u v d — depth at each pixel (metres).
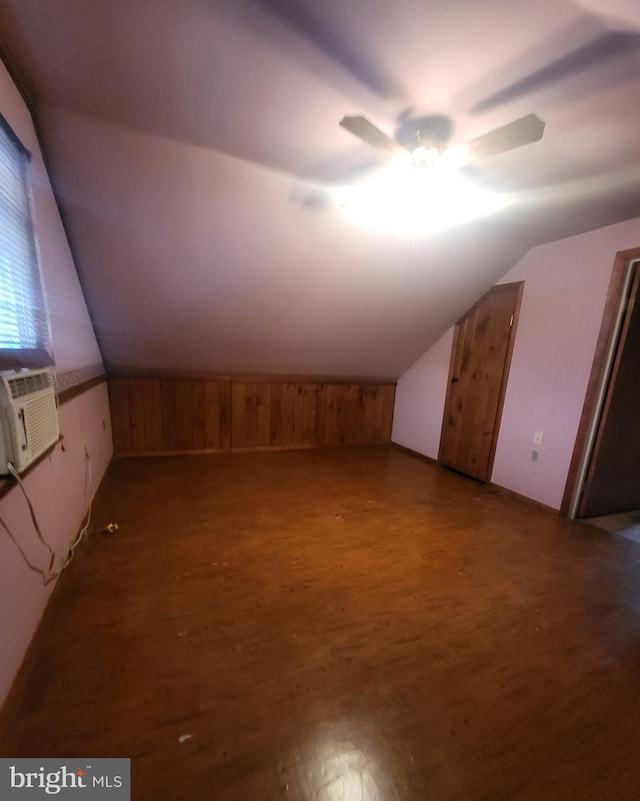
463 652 1.41
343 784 0.95
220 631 1.44
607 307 2.40
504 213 2.18
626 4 0.91
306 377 4.12
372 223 2.19
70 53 1.16
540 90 1.22
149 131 1.50
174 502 2.62
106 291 2.42
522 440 2.99
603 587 1.87
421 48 1.08
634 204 2.05
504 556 2.13
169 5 0.99
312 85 1.24
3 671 1.05
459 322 3.61
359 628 1.50
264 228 2.11
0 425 1.06
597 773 1.01
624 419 2.65
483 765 1.01
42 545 1.42
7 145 1.22
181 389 3.65
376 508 2.72
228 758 0.99
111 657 1.29
